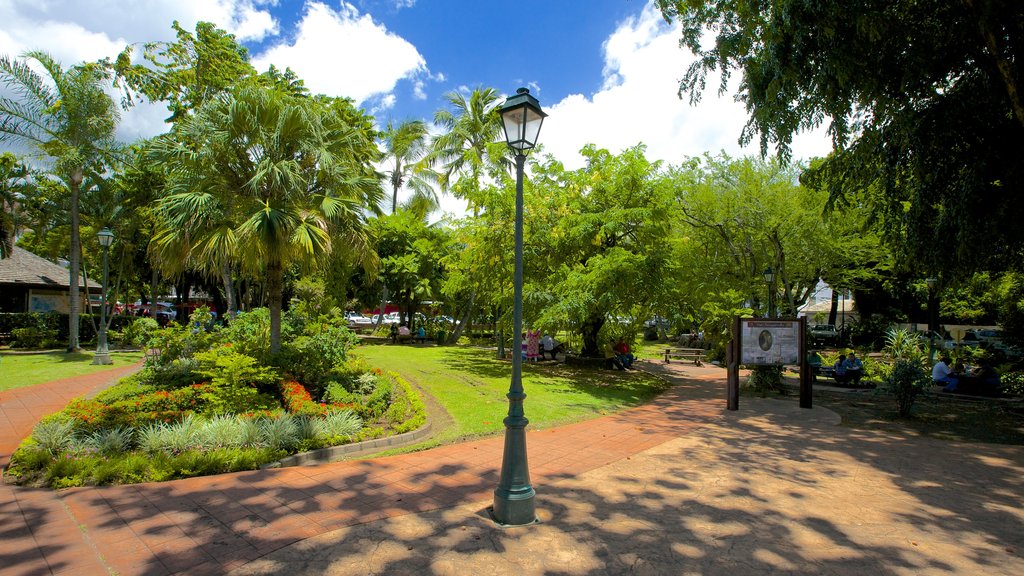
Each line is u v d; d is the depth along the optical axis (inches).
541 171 643.5
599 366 680.4
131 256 914.7
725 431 331.0
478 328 1270.9
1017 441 309.1
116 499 186.9
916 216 373.7
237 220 383.6
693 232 758.5
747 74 366.0
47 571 135.3
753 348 422.0
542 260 624.1
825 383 588.4
